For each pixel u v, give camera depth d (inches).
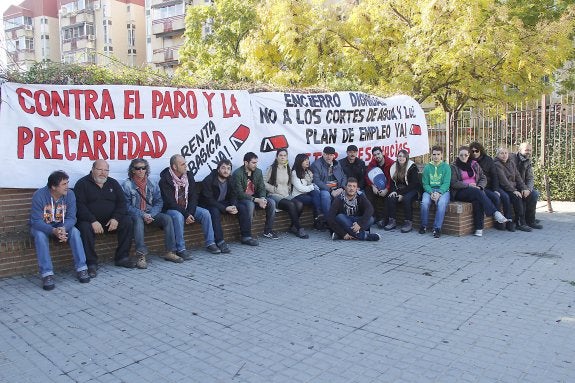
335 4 585.3
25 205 246.7
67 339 166.9
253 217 316.8
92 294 212.2
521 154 354.9
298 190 335.0
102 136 267.6
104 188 247.1
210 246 280.8
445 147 517.3
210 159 311.6
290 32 571.5
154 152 286.7
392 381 135.6
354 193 311.0
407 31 524.7
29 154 243.6
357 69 553.0
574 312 186.2
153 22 1908.2
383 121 412.8
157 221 266.8
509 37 490.6
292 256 274.7
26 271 240.5
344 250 287.3
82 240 235.8
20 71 253.4
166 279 233.3
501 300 200.1
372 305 195.9
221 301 202.7
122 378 139.8
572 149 478.0
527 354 151.2
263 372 141.9
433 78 541.3
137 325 178.4
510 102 538.6
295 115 357.1
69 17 2185.0
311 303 199.2
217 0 842.2
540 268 245.4
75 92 259.0
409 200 338.3
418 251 282.8
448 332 168.7
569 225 360.5
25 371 144.7
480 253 276.8
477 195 322.3
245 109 328.2
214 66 796.0
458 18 490.9
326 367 144.4
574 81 669.3
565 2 608.4
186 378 139.2
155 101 286.8
